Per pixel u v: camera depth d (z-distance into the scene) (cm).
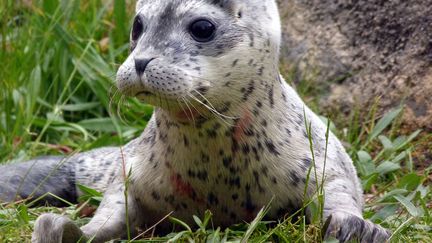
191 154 971
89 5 1638
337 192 984
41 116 1488
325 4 1538
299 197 978
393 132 1355
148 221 1034
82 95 1516
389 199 1107
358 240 889
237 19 951
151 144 1020
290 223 933
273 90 988
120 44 1591
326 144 970
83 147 1362
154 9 949
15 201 1145
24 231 984
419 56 1384
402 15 1416
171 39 927
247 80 957
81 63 1497
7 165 1220
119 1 1590
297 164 982
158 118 991
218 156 967
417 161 1302
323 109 1457
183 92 908
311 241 912
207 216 938
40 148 1394
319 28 1532
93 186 1198
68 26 1566
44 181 1154
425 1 1397
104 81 1482
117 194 1031
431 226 996
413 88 1373
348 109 1431
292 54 1548
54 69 1510
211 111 945
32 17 1541
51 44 1524
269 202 973
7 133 1398
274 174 973
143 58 908
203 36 936
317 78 1493
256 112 969
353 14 1488
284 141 985
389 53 1423
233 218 995
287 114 1004
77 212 1074
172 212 1007
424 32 1384
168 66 905
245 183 976
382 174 1231
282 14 1597
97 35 1627
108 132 1436
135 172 1020
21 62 1489
